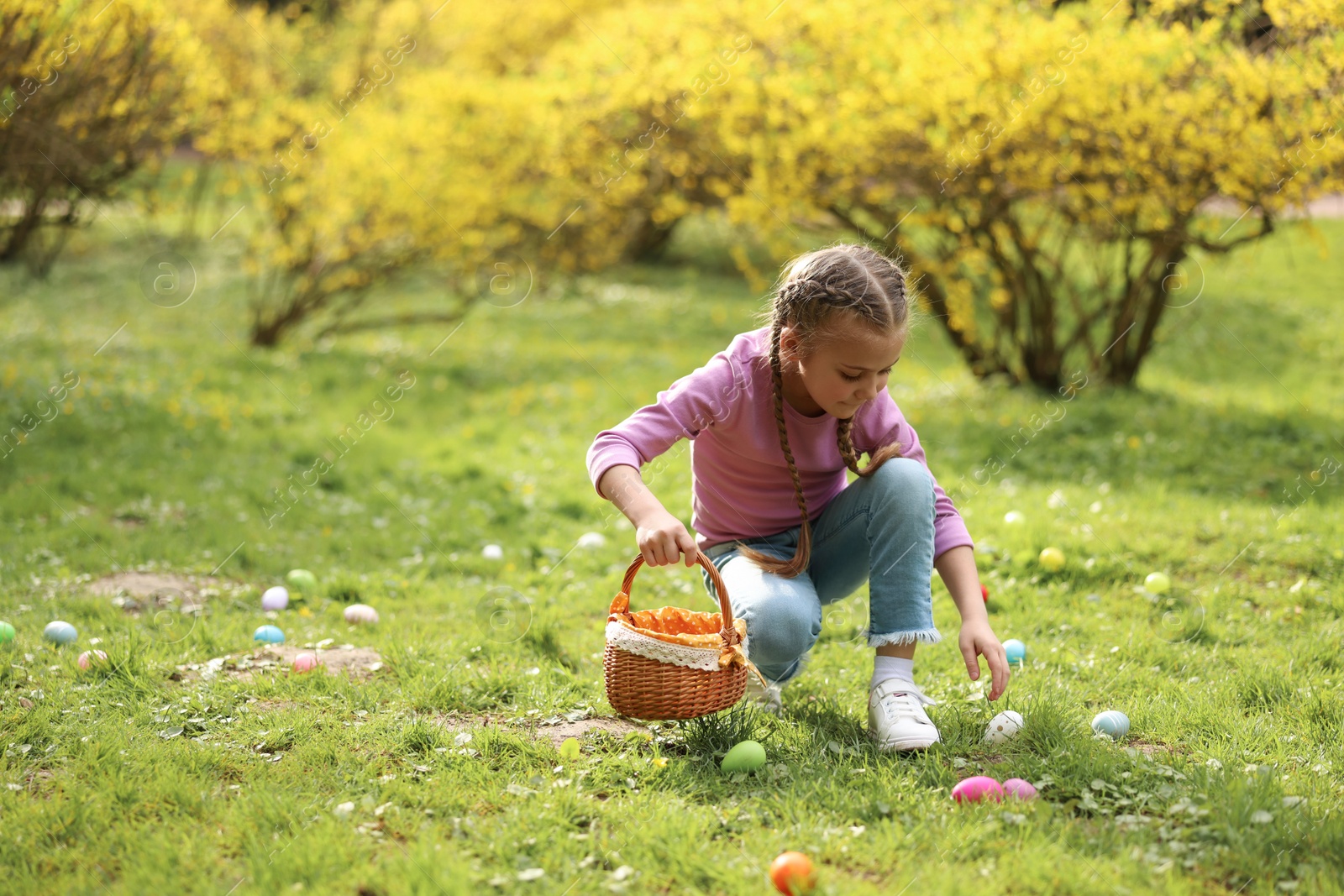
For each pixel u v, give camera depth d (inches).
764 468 97.5
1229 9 227.8
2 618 130.1
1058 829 77.3
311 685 109.0
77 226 278.1
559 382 324.8
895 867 73.6
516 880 71.9
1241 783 82.3
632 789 85.5
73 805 80.6
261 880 71.3
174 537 173.6
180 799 83.3
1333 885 69.7
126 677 109.4
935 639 92.0
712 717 95.8
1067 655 119.6
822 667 119.6
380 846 77.0
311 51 443.5
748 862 73.6
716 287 526.9
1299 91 210.1
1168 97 225.9
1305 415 264.2
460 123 366.3
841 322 83.6
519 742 93.2
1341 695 106.0
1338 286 439.8
